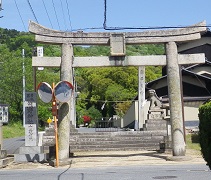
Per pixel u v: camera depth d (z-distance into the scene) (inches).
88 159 681.6
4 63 1600.6
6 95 1608.0
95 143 874.1
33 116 698.2
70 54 644.1
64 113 625.9
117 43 647.1
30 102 701.9
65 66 638.5
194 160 639.1
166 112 945.5
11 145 1027.9
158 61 653.3
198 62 648.4
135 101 1466.5
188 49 1489.9
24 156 670.5
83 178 452.1
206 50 1481.3
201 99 1305.4
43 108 1706.4
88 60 650.2
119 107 1993.1
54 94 600.4
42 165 625.3
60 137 624.4
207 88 1349.7
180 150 639.8
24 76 1551.4
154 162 627.8
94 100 2272.4
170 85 644.1
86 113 2231.8
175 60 647.8
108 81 2247.8
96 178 449.7
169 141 789.2
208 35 1466.5
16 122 1711.4
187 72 1312.7
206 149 278.5
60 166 607.8
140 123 1277.1
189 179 426.0
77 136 917.8
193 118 1309.1
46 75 1768.0
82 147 853.8
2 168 603.8
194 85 1350.9
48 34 642.8
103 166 596.7
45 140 917.8
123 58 652.1
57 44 658.2
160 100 1122.0
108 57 651.5
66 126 627.2
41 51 1230.3
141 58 653.3
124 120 1729.8
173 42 651.5
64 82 602.2
